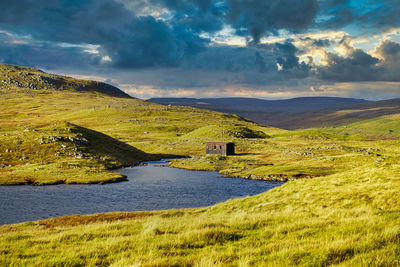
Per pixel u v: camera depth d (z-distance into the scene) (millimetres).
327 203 26391
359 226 13938
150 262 10648
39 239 17234
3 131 134750
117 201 53812
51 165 88188
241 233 15430
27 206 49344
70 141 114000
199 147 154250
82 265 11594
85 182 72125
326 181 35688
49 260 12023
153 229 17188
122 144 142625
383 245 10945
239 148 141625
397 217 16234
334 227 14438
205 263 10250
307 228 15031
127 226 21250
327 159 92312
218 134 179000
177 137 194500
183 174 89750
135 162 118688
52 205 50344
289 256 10453
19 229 31359
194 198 56688
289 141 160625
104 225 21656
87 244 15000
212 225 17938
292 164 91938
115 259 11750
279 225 16250
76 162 93875
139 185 70750
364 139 173875
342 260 10023
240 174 84625
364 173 35031
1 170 81875
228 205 35406
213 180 78188
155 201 53969
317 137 173250
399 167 33719
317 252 10586
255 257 10812
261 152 131250
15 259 12414
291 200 30609
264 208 29703
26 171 80938
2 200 53500
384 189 26391
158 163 120125
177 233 16469
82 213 45156
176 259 11055
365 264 9219
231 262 10562
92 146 118688
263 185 70375
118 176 80375
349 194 27359
